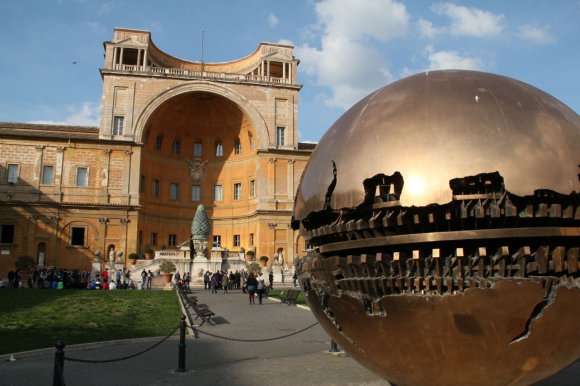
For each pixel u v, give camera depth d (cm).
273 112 5450
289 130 5453
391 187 511
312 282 588
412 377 518
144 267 4444
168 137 5688
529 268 467
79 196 4850
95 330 1513
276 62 5628
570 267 468
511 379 493
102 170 4925
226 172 5850
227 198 5794
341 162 548
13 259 4656
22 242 4694
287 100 5509
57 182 4819
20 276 4016
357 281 523
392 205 501
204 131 5859
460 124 500
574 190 473
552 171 474
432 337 481
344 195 532
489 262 473
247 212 5625
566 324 466
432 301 471
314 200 567
